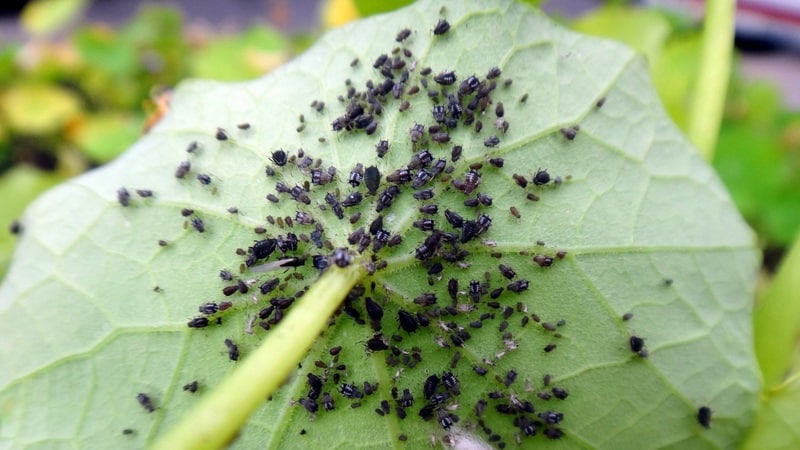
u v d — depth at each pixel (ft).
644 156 0.30
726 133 0.53
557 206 0.30
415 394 0.29
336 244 0.30
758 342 0.30
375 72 0.30
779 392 0.29
